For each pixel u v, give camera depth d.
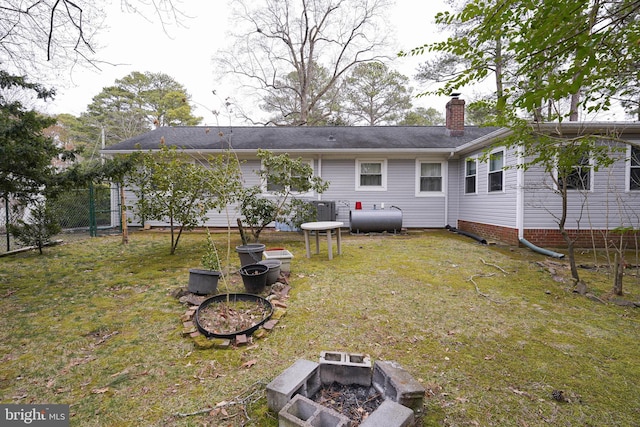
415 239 8.55
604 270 5.22
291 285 4.46
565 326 3.16
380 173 10.57
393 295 4.07
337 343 2.80
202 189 6.05
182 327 3.15
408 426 1.67
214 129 12.54
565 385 2.19
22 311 3.59
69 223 10.40
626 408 1.95
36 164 4.48
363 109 23.30
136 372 2.39
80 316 3.45
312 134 11.74
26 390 2.18
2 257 6.34
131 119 25.98
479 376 2.29
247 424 1.82
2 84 5.58
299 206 8.35
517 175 7.27
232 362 2.51
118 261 5.98
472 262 5.82
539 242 7.29
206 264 4.30
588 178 7.12
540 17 1.90
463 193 10.05
